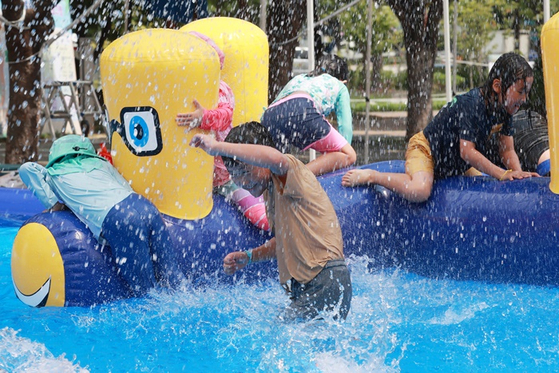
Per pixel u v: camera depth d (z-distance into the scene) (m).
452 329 3.70
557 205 4.47
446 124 4.89
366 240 5.00
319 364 3.17
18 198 6.73
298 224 3.39
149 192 4.33
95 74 18.16
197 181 4.34
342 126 5.39
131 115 4.24
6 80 16.94
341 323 3.46
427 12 13.38
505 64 4.56
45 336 3.59
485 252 4.70
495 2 19.98
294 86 5.25
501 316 3.93
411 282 4.68
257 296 4.31
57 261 4.03
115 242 4.04
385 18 23.64
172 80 4.12
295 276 3.41
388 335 3.54
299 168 3.38
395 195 5.09
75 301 4.04
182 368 3.18
